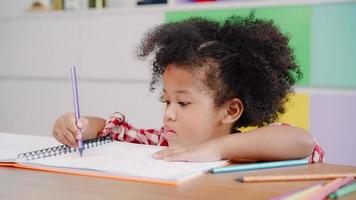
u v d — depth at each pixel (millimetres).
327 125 1810
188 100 831
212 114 844
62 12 2359
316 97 1814
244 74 874
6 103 2604
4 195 535
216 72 834
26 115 2545
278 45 952
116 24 2219
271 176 602
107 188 562
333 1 1746
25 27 2494
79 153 759
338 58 1770
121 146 839
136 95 2188
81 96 2342
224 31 908
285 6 1830
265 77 909
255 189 553
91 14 2281
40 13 2432
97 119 1028
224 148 717
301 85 1842
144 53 1039
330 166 700
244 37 899
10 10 2615
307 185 572
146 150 794
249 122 917
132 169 638
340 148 1798
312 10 1792
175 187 564
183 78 826
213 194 532
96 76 2305
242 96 879
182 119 839
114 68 2248
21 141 901
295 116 1845
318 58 1803
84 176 624
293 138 734
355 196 532
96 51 2291
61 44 2391
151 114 2152
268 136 728
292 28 1827
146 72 2148
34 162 687
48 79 2455
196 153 706
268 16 1859
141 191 547
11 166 686
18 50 2531
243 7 1897
